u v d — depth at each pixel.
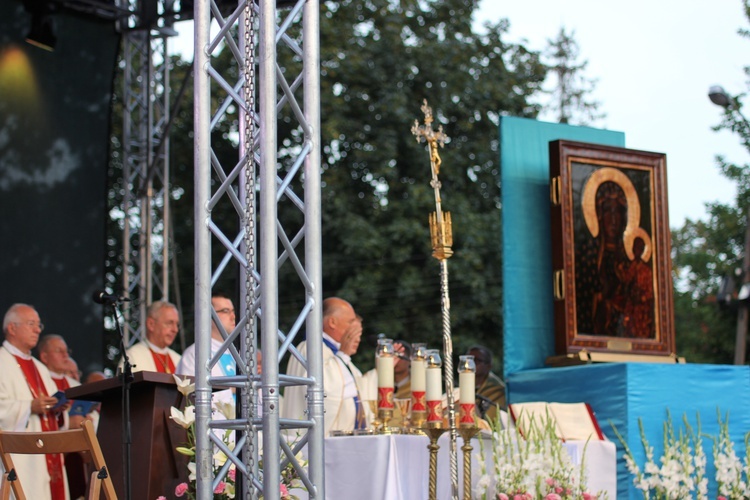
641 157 9.04
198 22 5.58
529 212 8.91
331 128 20.48
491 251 20.84
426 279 20.22
